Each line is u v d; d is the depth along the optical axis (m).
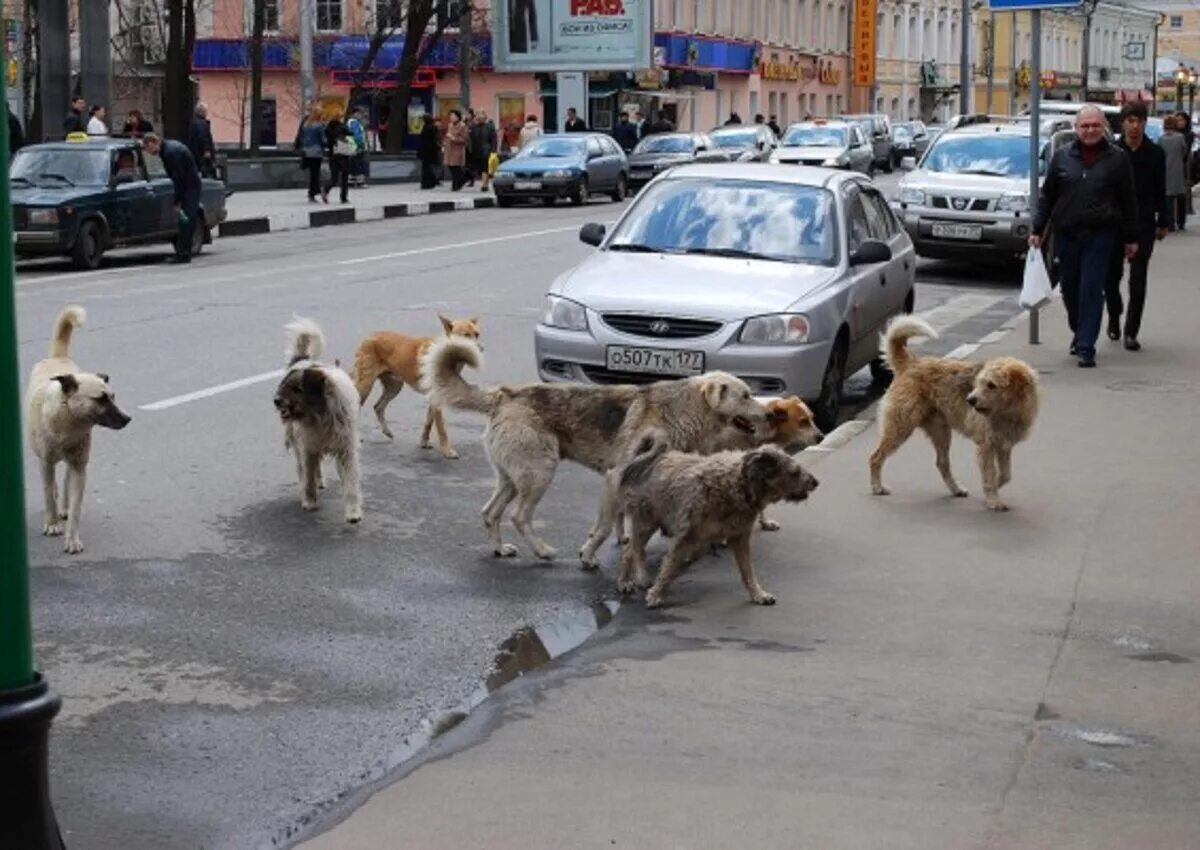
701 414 9.77
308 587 9.19
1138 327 17.88
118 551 9.78
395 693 7.50
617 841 5.78
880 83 96.44
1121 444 12.81
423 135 52.25
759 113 81.88
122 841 5.85
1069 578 9.27
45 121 36.38
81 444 9.70
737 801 6.16
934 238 26.72
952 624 8.45
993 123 29.83
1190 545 9.94
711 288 13.34
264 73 74.88
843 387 15.81
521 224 37.84
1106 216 16.33
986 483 10.79
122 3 66.75
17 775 4.79
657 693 7.41
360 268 26.34
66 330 10.64
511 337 18.59
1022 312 22.58
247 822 6.03
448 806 6.11
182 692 7.43
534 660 8.05
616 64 57.91
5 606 4.75
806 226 14.50
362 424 14.07
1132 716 7.14
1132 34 135.25
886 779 6.39
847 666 7.80
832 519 10.61
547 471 9.84
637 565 9.12
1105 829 5.90
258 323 19.27
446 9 62.38
